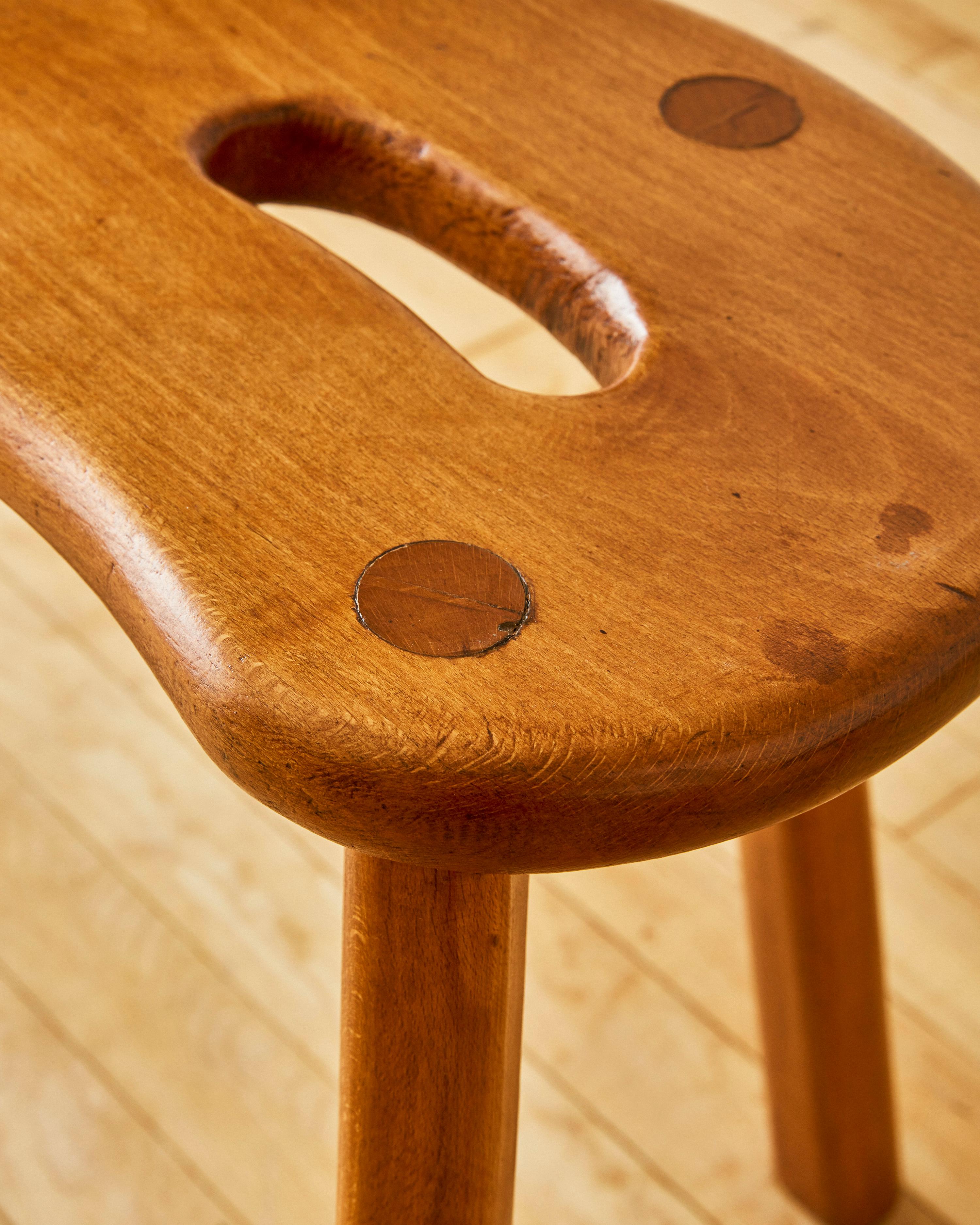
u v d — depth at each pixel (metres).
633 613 0.82
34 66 0.92
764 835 1.04
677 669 0.81
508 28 0.95
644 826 0.80
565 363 1.76
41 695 1.46
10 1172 1.15
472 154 0.91
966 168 2.11
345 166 0.93
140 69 0.92
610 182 0.91
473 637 0.81
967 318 0.88
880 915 1.07
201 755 1.43
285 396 0.85
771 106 0.93
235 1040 1.21
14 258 0.87
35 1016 1.21
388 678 0.80
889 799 1.39
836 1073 1.09
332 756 0.80
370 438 0.84
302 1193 1.15
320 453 0.84
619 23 0.95
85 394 0.84
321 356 0.86
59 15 0.94
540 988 1.25
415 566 0.82
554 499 0.83
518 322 1.83
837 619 0.82
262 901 1.31
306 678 0.80
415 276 1.89
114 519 0.83
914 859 1.34
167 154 0.90
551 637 0.81
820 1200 1.14
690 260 0.89
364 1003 0.87
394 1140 0.88
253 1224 1.14
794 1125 1.12
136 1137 1.16
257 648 0.81
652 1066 1.20
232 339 0.86
